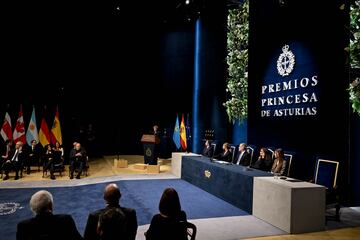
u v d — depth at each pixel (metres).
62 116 12.80
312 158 6.82
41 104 12.31
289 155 6.86
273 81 8.30
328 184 5.86
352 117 6.43
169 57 14.17
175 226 2.36
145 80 14.45
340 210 6.13
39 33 11.44
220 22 12.34
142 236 4.53
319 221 4.92
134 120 14.88
